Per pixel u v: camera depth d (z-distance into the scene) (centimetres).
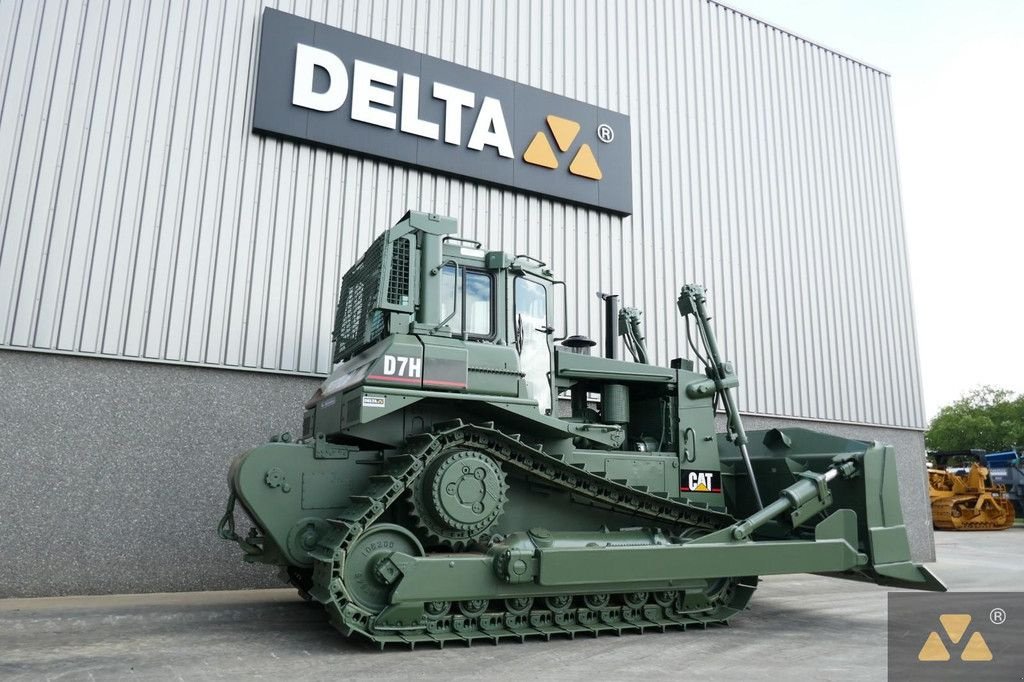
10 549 744
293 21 965
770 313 1320
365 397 571
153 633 599
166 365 838
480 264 685
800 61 1490
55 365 788
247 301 888
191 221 873
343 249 955
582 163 1155
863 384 1405
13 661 496
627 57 1262
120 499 797
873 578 739
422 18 1067
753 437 846
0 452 752
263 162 927
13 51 812
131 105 863
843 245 1451
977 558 1409
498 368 644
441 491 575
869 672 493
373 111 993
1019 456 3152
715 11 1393
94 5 862
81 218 816
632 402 821
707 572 625
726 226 1307
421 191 1026
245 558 637
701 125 1322
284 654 522
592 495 667
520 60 1144
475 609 571
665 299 1211
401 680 452
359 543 552
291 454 591
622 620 631
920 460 1444
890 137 1590
